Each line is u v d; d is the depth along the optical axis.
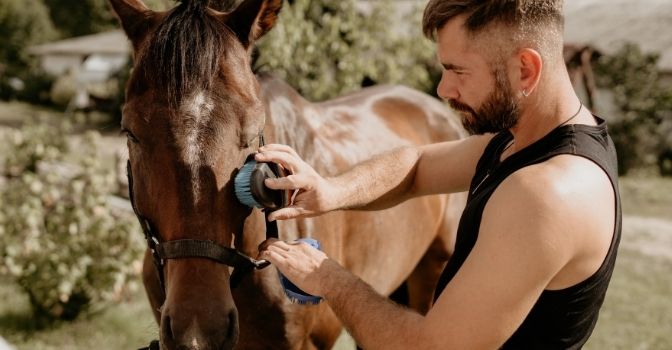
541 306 1.30
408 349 1.28
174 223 1.55
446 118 3.69
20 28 33.78
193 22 1.61
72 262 4.61
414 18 7.38
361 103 3.25
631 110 15.62
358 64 6.80
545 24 1.25
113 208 5.59
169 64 1.55
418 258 3.08
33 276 4.54
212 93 1.57
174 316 1.50
